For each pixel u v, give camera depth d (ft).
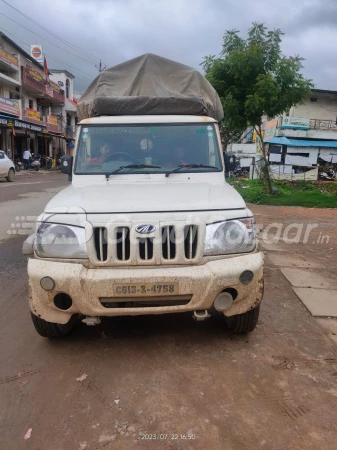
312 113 100.94
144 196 10.30
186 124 13.62
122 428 7.66
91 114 16.06
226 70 43.32
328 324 12.20
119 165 13.12
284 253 21.17
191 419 7.89
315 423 7.78
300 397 8.58
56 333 10.73
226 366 9.77
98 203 9.77
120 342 11.01
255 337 11.27
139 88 16.70
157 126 13.52
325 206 41.22
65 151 140.15
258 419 7.89
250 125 47.80
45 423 7.79
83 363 9.95
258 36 42.52
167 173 12.73
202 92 17.44
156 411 8.13
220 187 11.60
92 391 8.80
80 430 7.61
